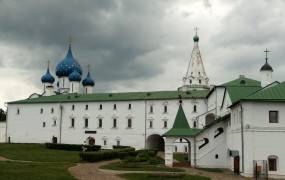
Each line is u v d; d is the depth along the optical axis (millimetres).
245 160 52750
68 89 154375
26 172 42344
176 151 111938
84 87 154000
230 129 61375
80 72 156500
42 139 133375
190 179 43875
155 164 65188
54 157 76062
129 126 122562
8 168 46188
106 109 126375
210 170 58438
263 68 68625
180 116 69938
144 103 121625
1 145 115375
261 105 53719
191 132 66062
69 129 130250
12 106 139750
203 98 115188
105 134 125125
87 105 129250
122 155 78812
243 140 53344
